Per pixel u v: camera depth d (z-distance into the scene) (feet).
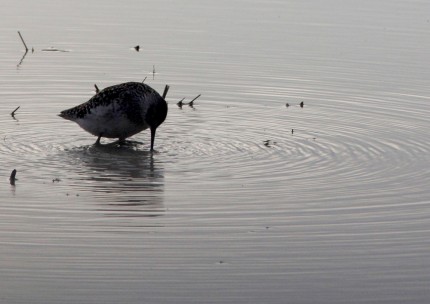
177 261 36.70
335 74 66.44
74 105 59.36
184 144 52.60
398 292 34.50
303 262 36.83
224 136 54.03
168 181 45.96
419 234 39.70
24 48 71.26
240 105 60.08
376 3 85.87
